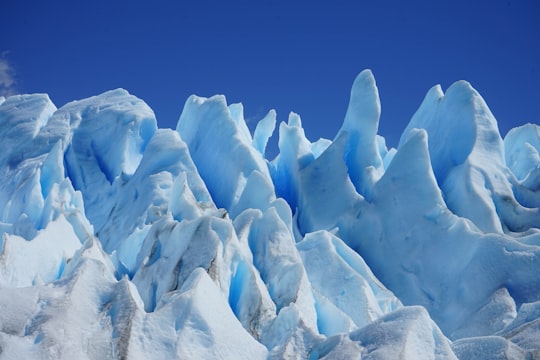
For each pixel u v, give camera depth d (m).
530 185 23.36
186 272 14.70
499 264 17.36
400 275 19.80
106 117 30.89
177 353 10.59
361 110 25.41
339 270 17.39
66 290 11.59
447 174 23.16
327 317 14.89
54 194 21.94
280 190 27.86
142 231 19.61
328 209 23.19
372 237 21.30
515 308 15.98
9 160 29.31
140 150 29.61
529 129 28.72
